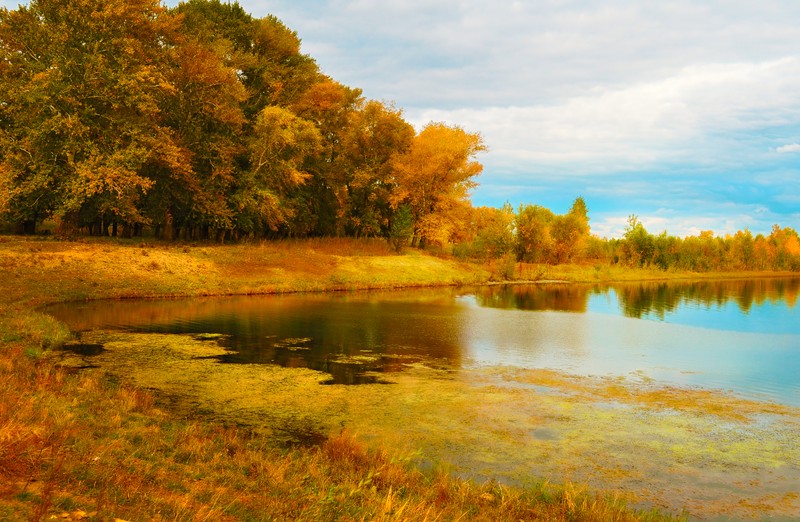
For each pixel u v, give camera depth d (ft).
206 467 21.04
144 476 17.92
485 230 187.01
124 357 46.88
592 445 29.81
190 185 120.06
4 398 23.52
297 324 69.21
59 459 16.81
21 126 102.12
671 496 23.91
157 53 113.09
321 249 144.97
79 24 100.37
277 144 129.49
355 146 176.86
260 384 40.32
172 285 94.63
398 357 52.06
